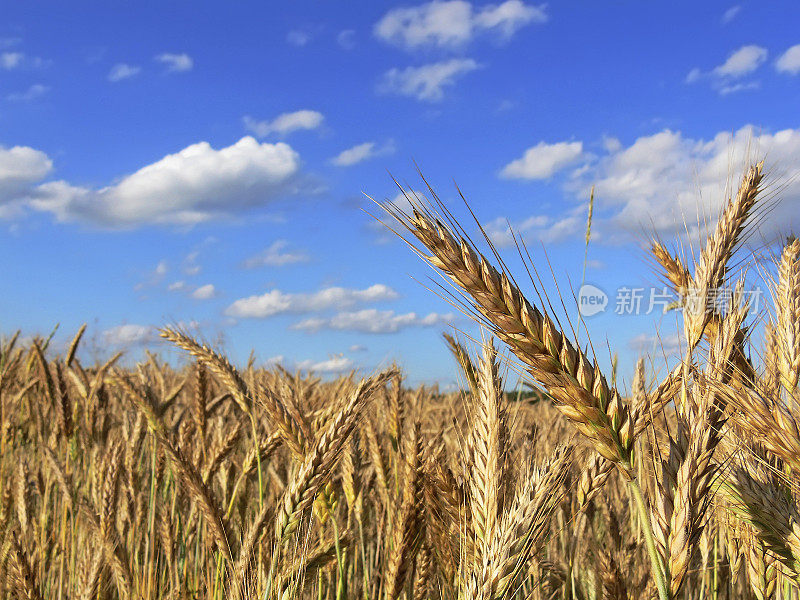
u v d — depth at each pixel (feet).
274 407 12.57
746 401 8.09
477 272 6.93
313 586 13.84
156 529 17.58
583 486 10.89
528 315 7.02
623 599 12.15
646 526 7.05
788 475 9.29
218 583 13.14
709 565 13.75
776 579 10.34
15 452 27.25
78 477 22.86
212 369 15.38
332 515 12.00
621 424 7.18
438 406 23.90
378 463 16.19
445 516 11.85
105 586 14.21
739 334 9.14
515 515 8.30
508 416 9.67
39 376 28.96
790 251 10.69
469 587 8.25
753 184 10.53
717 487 9.20
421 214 7.22
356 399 11.01
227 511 14.42
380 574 15.83
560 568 13.80
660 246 10.78
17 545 14.23
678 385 9.04
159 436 12.78
